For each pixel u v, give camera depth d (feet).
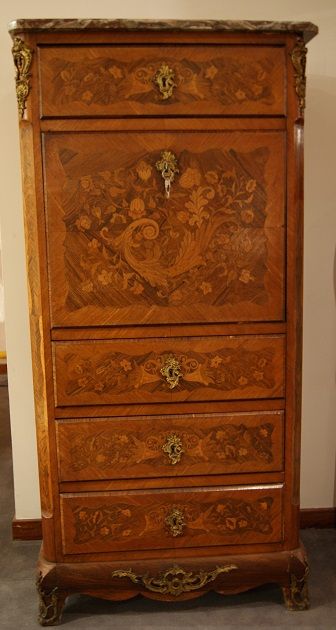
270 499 6.51
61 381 6.16
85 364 6.15
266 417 6.36
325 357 8.11
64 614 6.75
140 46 5.69
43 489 6.42
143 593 6.55
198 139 5.85
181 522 6.44
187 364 6.20
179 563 6.50
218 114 5.83
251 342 6.21
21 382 7.94
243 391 6.30
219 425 6.33
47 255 5.96
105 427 6.25
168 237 5.98
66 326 6.08
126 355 6.15
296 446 6.45
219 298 6.12
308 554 7.80
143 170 5.86
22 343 7.86
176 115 5.80
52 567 6.46
